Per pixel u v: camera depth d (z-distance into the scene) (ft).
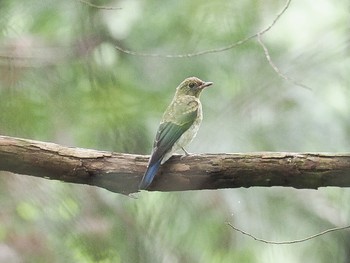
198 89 38.17
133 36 44.65
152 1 45.09
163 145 31.48
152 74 44.65
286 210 44.27
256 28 45.78
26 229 43.11
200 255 42.96
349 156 29.71
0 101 42.80
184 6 45.09
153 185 31.14
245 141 44.09
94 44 44.27
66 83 43.73
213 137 44.16
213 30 45.09
